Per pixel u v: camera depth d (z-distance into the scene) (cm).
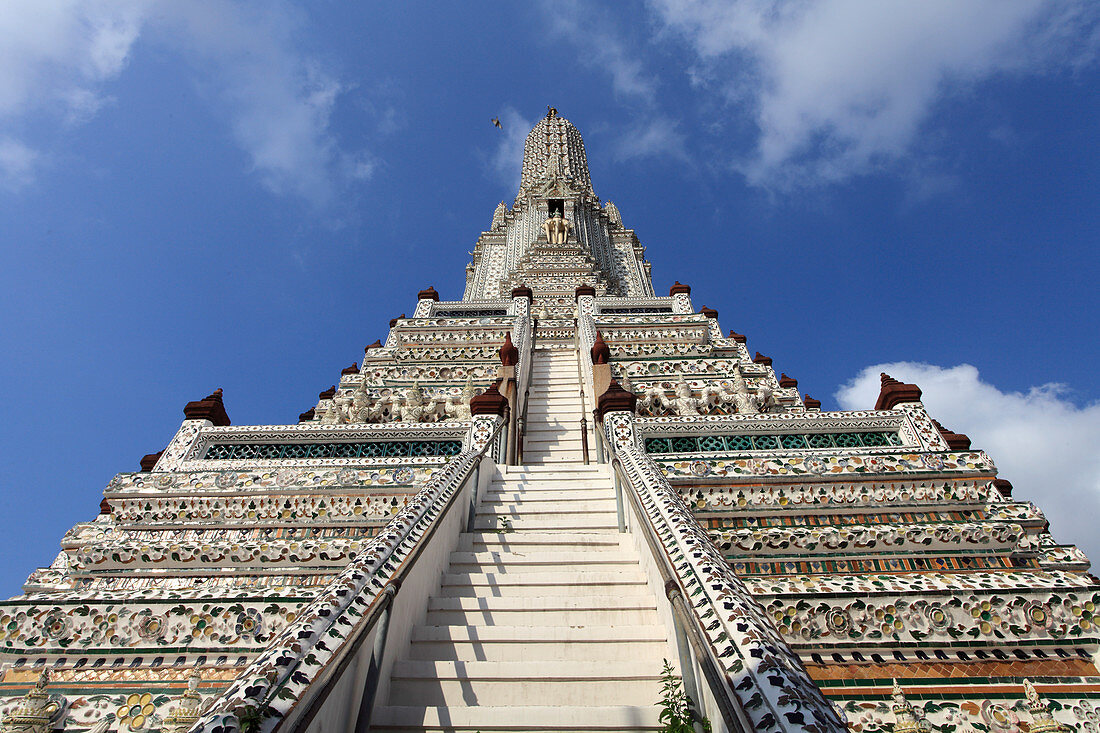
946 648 509
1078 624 516
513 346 1191
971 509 695
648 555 540
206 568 660
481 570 584
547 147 4106
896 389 929
